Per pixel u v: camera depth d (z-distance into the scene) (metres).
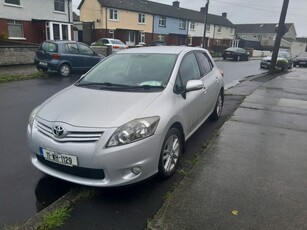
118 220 2.80
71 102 3.44
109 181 2.95
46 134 3.15
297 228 2.67
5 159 4.12
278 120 6.26
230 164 3.96
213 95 5.49
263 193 3.24
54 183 3.52
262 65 23.45
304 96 9.24
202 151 4.49
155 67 4.11
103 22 36.50
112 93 3.61
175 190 3.25
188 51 4.72
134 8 39.34
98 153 2.88
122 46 26.30
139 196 3.20
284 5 15.02
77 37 38.78
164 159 3.45
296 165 3.99
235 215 2.84
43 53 12.66
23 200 3.18
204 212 2.88
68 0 27.52
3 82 10.61
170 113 3.39
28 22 24.83
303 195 3.22
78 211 2.92
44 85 10.36
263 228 2.66
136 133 2.97
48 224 2.67
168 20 44.03
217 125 5.89
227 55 33.25
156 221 2.74
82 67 13.30
